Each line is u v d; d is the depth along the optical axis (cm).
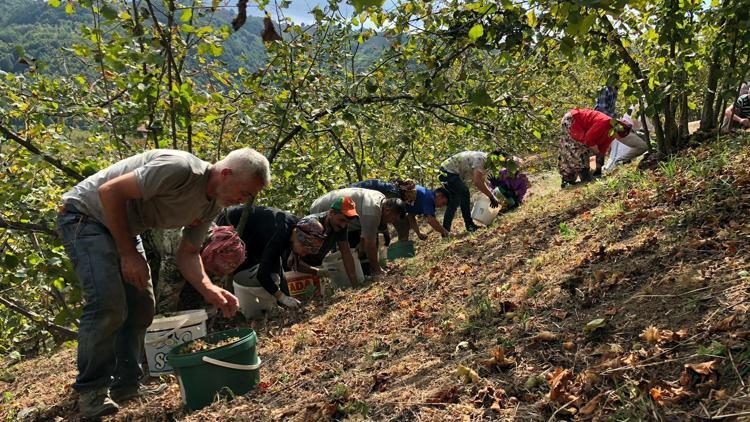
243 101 610
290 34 603
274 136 662
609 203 534
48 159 501
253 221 586
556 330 301
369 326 456
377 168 961
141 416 373
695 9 571
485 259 539
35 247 612
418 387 293
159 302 515
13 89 518
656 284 306
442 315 407
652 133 966
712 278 286
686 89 584
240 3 349
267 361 443
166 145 539
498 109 485
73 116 531
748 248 303
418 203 855
